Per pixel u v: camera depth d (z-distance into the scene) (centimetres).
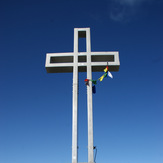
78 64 1191
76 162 989
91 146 1008
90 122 1048
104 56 1221
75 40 1253
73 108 1081
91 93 1108
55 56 1217
